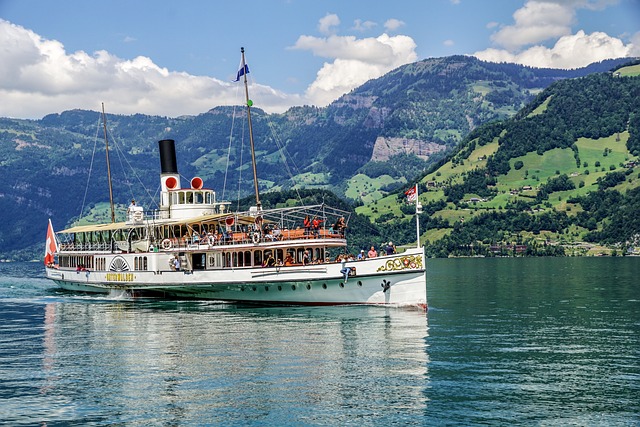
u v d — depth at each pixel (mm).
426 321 61719
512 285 119062
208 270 77438
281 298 73500
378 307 69312
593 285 116812
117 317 67938
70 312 73750
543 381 39500
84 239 99625
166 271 81000
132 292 87125
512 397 36500
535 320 64688
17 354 48344
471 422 32875
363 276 68875
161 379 40375
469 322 62719
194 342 51875
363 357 45750
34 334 57719
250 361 44688
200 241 79938
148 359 45844
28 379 40719
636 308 75688
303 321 61500
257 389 38094
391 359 45094
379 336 53688
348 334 54594
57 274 103438
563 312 71688
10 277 174375
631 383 39094
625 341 52250
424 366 43094
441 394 37031
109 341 53344
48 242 109875
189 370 42469
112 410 34844
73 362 45281
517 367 42875
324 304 71500
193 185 88312
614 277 143000
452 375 40875
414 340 52062
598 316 68188
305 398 36469
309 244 71562
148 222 85688
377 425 32594
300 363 43969
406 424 32688
